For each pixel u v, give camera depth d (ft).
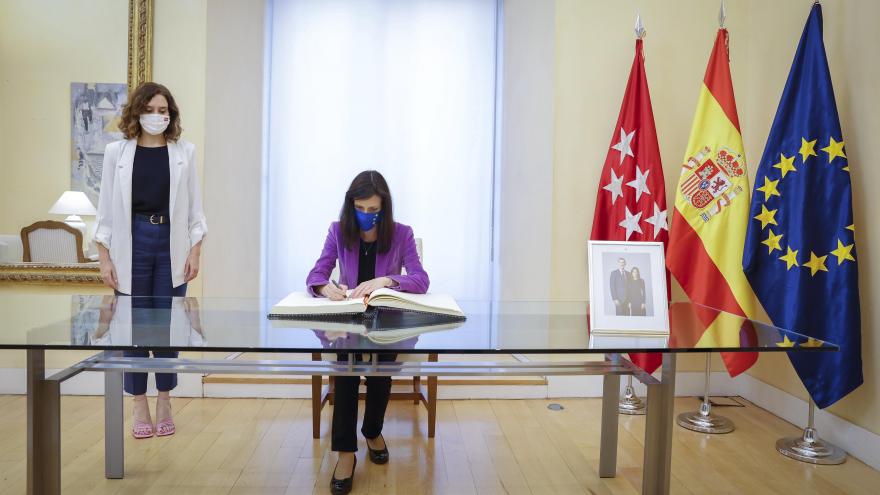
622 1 10.82
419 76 12.14
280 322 5.15
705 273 9.59
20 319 5.18
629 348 4.41
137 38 10.12
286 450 8.25
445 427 9.32
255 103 11.57
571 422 9.65
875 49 8.21
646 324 5.10
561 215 10.85
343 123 12.01
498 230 12.28
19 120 10.12
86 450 8.09
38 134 10.15
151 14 10.14
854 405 8.50
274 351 4.16
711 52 10.68
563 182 10.84
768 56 10.35
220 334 4.60
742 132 11.08
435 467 7.81
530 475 7.64
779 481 7.57
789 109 8.93
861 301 8.46
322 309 5.53
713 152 9.71
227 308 5.93
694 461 8.18
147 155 8.18
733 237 9.52
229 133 10.89
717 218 9.62
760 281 9.12
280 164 11.96
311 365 5.28
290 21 11.86
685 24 10.85
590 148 10.85
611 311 5.15
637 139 10.20
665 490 5.17
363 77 12.02
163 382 8.67
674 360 5.10
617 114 10.87
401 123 12.13
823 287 8.48
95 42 10.18
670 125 10.87
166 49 10.25
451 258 12.37
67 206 10.16
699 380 11.10
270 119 11.93
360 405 10.19
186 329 4.79
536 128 11.23
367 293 6.26
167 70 10.26
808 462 8.17
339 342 4.36
